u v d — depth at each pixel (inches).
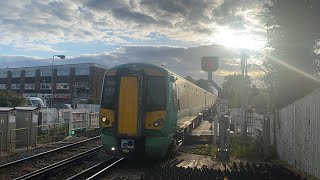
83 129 1153.4
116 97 518.9
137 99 513.3
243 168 470.9
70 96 3144.7
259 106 1280.8
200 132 938.7
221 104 631.8
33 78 3408.0
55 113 1014.4
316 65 787.4
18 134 730.8
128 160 576.4
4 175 460.4
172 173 385.1
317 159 393.7
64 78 3206.2
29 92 3417.8
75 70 3164.4
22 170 497.4
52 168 486.0
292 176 399.2
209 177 379.9
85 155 620.4
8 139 658.8
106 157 622.8
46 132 944.9
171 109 541.6
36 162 565.3
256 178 398.6
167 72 538.6
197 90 1101.1
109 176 461.1
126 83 518.9
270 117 717.9
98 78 3157.0
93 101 2415.1
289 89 797.2
